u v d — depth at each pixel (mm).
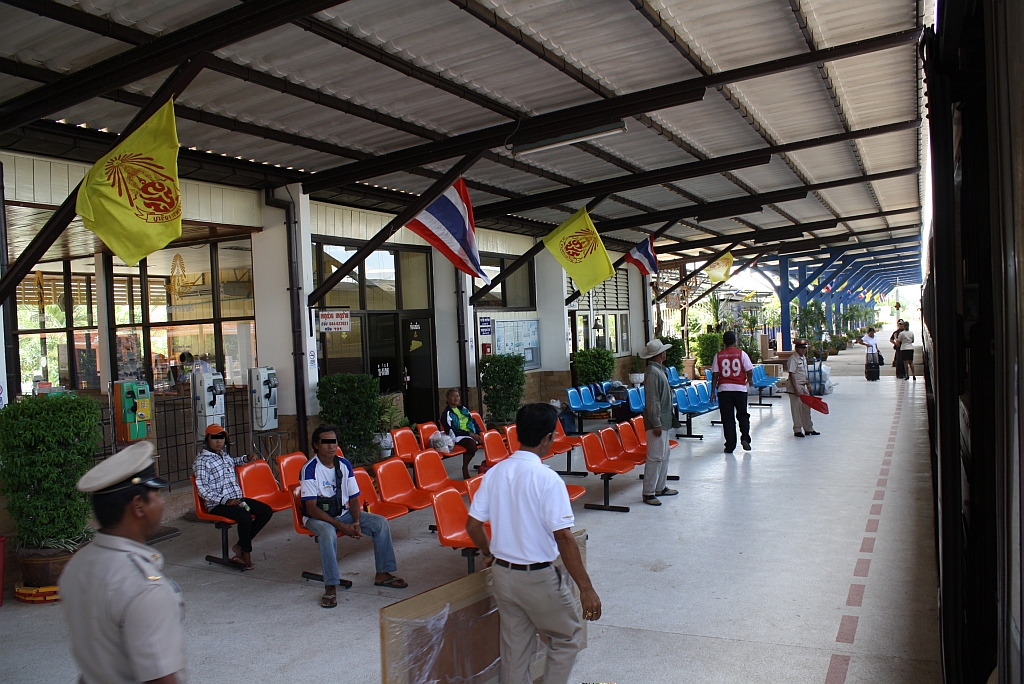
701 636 4594
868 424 13047
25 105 6273
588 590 3227
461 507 5770
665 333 26359
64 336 13656
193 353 11242
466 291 13633
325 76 6684
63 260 13422
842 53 6914
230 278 10742
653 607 5098
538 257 16719
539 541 3283
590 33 6281
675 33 6363
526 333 16125
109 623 2137
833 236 22219
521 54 6508
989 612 2711
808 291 30422
